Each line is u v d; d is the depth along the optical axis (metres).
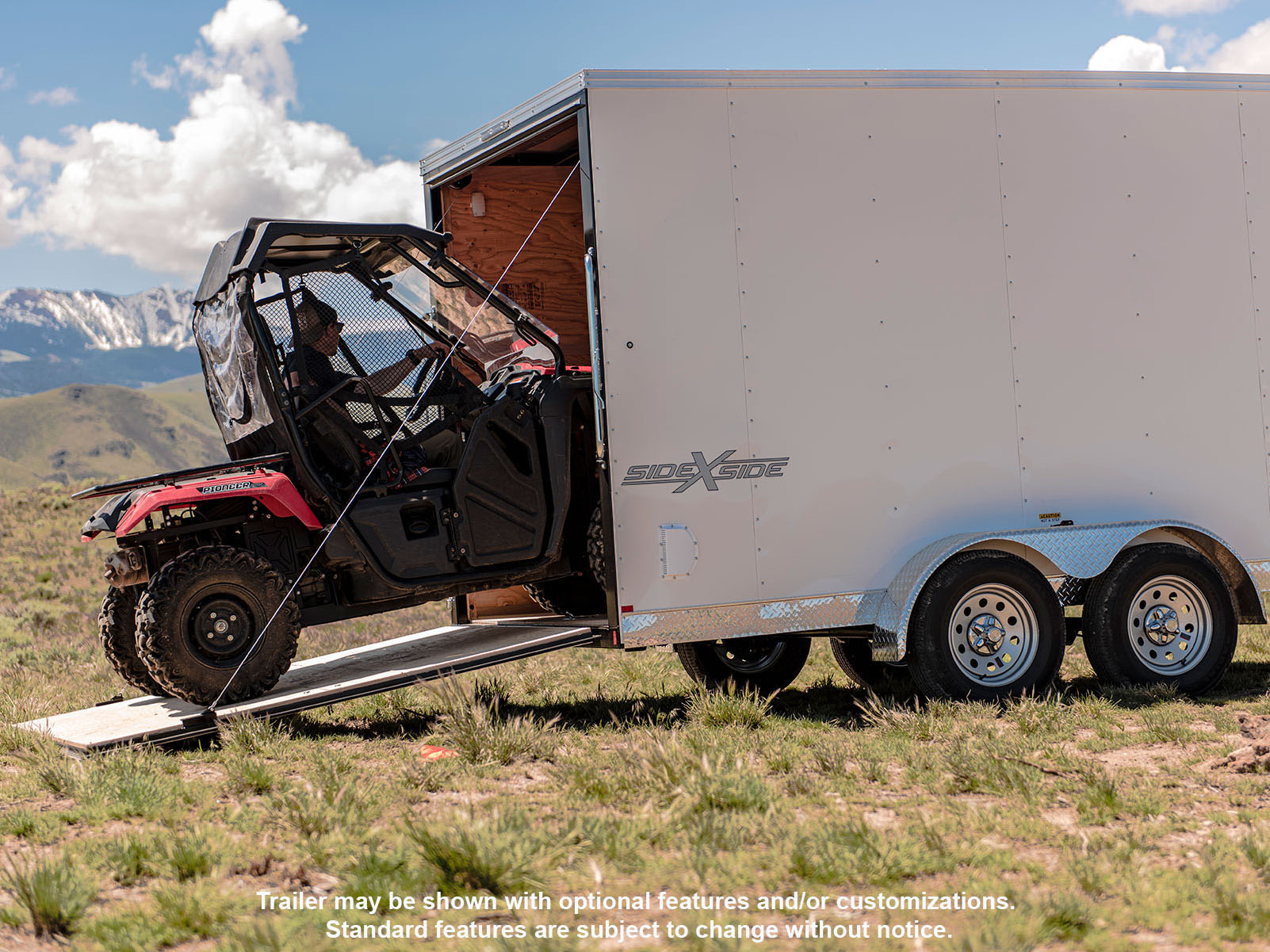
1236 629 6.70
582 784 4.46
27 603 17.81
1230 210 6.95
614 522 5.96
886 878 3.34
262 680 5.98
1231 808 4.12
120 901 3.31
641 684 7.95
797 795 4.43
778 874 3.38
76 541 25.80
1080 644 8.84
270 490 6.03
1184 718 5.75
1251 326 6.96
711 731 5.51
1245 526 6.91
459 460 6.65
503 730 5.38
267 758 5.34
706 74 6.15
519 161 8.16
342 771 4.83
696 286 6.10
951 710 5.92
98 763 5.00
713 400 6.10
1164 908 3.07
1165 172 6.84
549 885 3.32
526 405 6.68
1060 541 6.41
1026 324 6.57
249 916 3.10
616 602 5.93
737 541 6.12
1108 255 6.72
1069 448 6.62
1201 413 6.85
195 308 6.86
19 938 3.03
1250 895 3.06
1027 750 5.04
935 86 6.47
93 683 8.67
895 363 6.36
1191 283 6.86
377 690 6.04
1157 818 3.98
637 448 5.99
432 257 6.59
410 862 3.45
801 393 6.22
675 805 3.98
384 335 6.51
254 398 6.31
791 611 6.18
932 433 6.40
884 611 6.23
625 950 2.85
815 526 6.23
